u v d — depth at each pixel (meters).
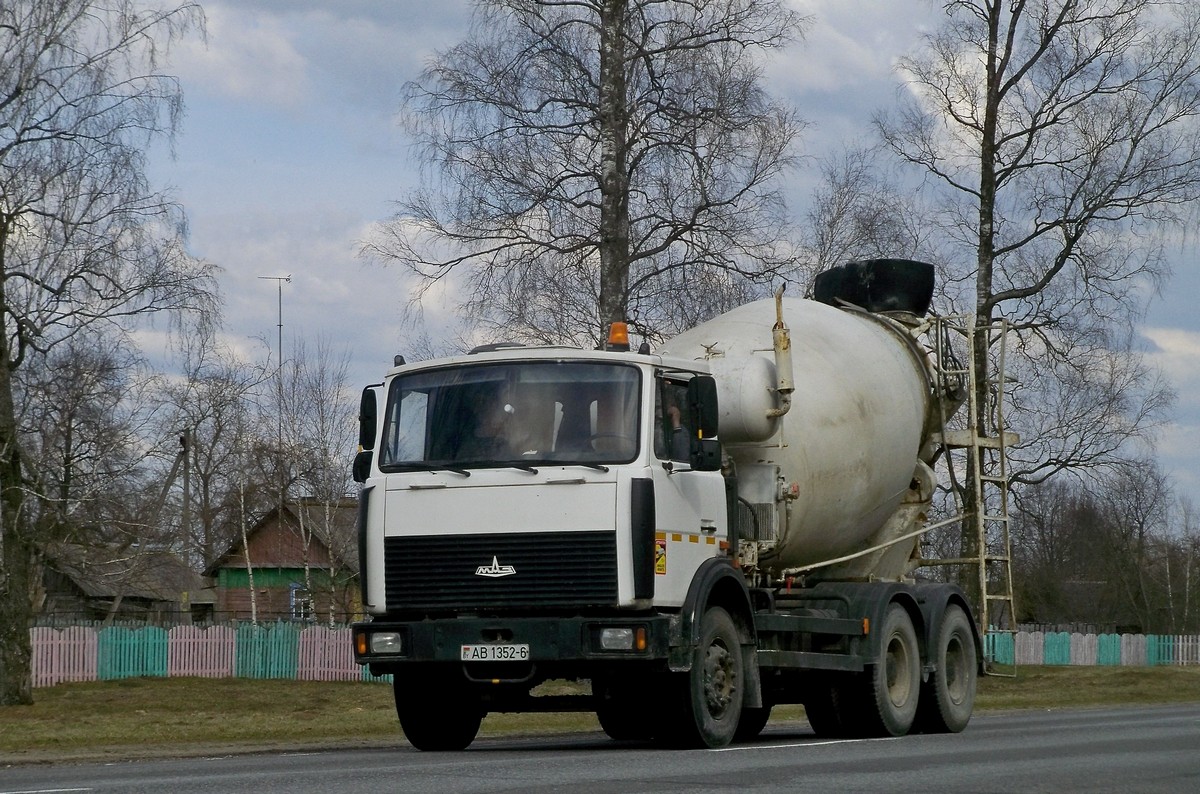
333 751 12.90
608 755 10.84
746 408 13.52
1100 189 31.36
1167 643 53.53
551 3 24.92
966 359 17.59
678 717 11.80
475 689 12.64
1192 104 31.08
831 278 17.75
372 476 12.09
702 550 12.24
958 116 32.03
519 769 9.22
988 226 32.03
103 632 31.73
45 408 30.66
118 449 33.00
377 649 11.77
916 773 8.94
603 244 24.38
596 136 24.72
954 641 16.11
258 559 63.69
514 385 11.91
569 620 11.33
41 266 21.59
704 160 24.56
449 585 11.62
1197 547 80.62
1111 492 37.53
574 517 11.43
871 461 15.23
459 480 11.70
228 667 33.56
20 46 20.70
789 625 13.47
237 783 8.27
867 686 14.43
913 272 17.67
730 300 24.45
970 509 17.58
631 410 11.66
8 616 21.31
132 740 15.63
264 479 55.00
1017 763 9.79
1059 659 48.97
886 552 16.47
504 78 24.55
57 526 30.55
